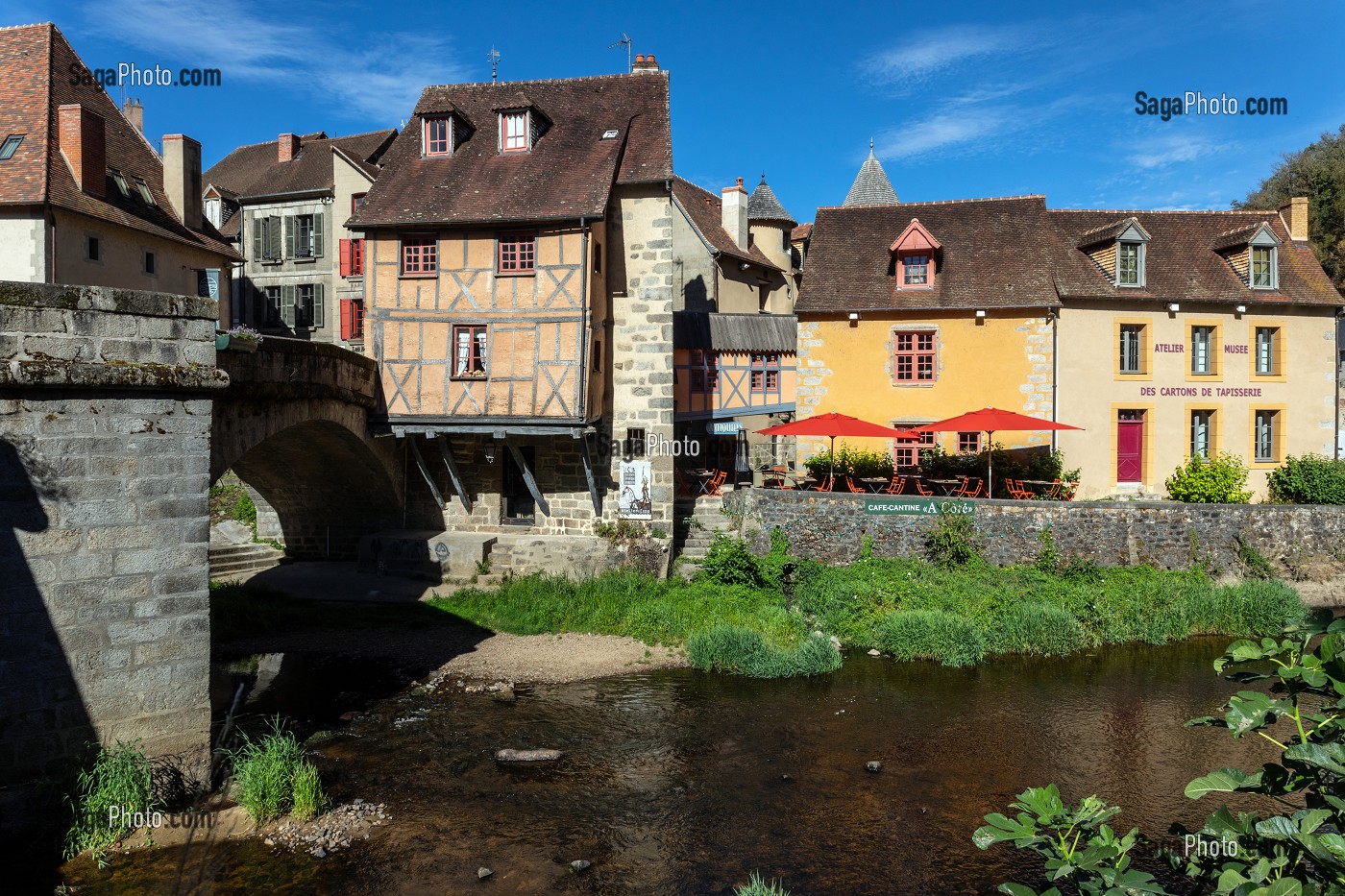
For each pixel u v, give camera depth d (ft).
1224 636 48.03
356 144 91.56
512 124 54.85
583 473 55.36
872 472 60.64
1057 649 44.80
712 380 65.92
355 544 60.70
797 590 50.85
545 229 49.49
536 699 37.14
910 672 41.88
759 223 97.09
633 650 43.93
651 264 53.42
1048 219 65.82
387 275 51.26
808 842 25.25
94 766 22.70
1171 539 53.16
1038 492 58.03
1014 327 61.00
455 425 50.29
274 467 53.26
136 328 23.68
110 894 20.72
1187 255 65.36
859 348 63.52
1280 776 11.87
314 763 29.58
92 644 23.11
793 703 37.32
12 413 21.77
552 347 49.32
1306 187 91.61
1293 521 53.83
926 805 27.76
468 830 25.38
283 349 40.14
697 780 29.35
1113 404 61.46
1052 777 30.09
